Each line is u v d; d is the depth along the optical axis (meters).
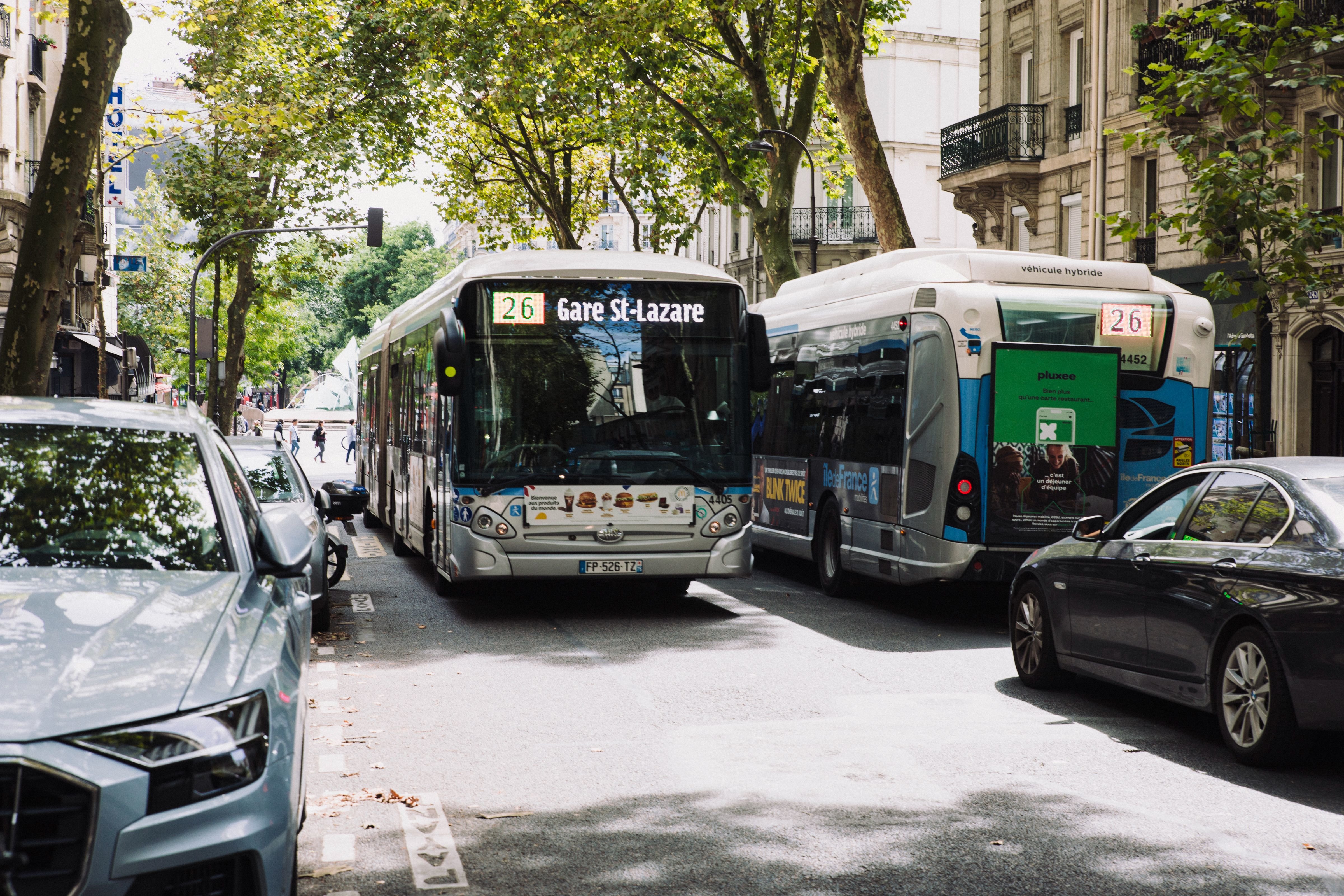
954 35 49.53
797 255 49.84
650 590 14.70
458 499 11.97
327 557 11.54
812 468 14.95
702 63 30.38
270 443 12.55
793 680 9.12
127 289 57.41
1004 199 32.06
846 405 13.95
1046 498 11.71
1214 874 5.02
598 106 32.53
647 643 10.85
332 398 91.88
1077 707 8.26
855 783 6.37
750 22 27.84
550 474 11.98
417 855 5.23
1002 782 6.39
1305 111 22.09
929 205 49.75
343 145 32.84
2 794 3.09
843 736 7.39
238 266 37.91
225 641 3.77
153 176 50.97
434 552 14.11
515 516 11.91
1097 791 6.24
